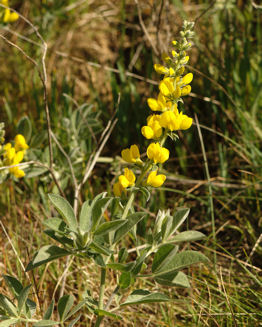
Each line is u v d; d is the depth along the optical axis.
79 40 2.30
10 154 1.40
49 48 2.22
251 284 1.43
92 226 1.10
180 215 1.15
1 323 1.12
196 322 1.33
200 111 1.83
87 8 2.48
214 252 1.43
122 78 1.90
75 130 1.65
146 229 1.56
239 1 2.17
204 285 1.40
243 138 1.65
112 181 1.66
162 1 1.76
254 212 1.58
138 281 1.44
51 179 1.59
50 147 1.43
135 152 1.12
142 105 1.88
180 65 1.12
